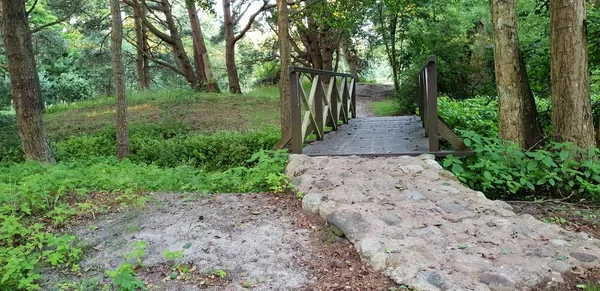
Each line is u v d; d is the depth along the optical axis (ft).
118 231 12.39
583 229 13.83
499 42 19.51
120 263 10.59
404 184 14.52
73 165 23.85
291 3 55.11
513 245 10.54
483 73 52.13
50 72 86.89
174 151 32.65
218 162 31.89
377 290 9.01
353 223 11.53
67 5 63.00
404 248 10.27
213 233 12.09
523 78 19.65
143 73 81.82
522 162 17.57
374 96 73.72
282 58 32.63
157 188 17.29
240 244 11.39
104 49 88.48
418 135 24.12
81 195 15.64
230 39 68.74
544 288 8.80
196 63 72.02
